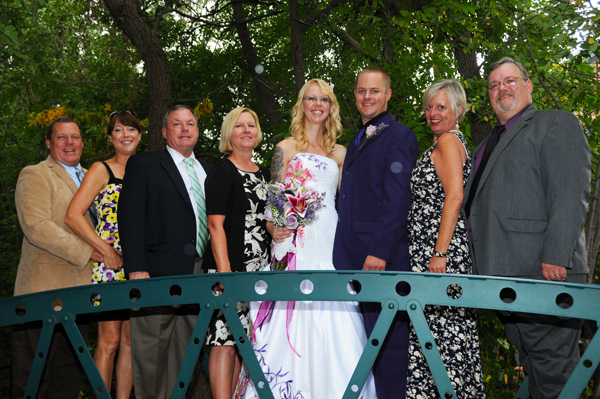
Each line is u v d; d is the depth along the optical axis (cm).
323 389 278
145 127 887
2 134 1378
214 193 303
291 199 291
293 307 292
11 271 927
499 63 292
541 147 262
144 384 309
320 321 286
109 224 334
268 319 298
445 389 197
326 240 307
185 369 222
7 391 805
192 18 936
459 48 671
